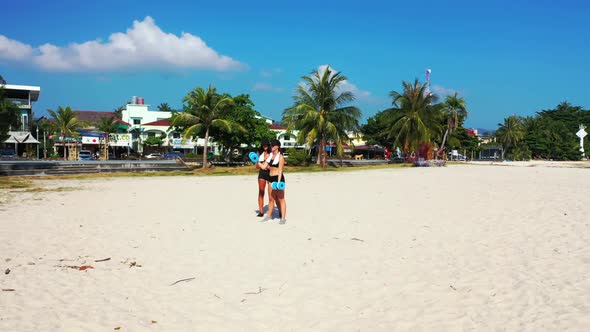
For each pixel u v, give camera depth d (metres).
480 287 5.17
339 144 41.34
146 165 35.41
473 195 14.66
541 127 105.00
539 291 4.97
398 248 7.17
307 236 8.20
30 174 28.05
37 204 12.98
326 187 18.70
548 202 12.53
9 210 11.64
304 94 41.38
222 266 6.19
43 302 4.75
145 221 9.89
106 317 4.38
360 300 4.85
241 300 4.88
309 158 44.16
